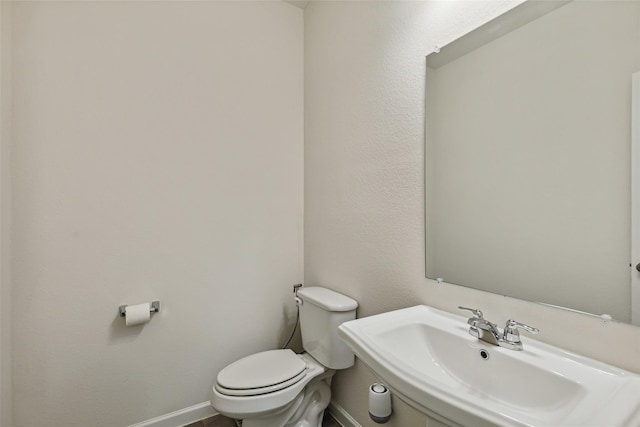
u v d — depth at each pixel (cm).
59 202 135
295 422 147
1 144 119
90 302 141
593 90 73
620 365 68
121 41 149
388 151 134
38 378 130
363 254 148
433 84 114
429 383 62
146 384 153
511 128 90
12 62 126
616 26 69
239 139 182
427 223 116
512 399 73
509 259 90
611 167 70
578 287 75
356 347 84
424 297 117
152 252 156
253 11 188
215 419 166
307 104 201
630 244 68
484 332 84
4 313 120
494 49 94
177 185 163
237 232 181
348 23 159
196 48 169
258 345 187
